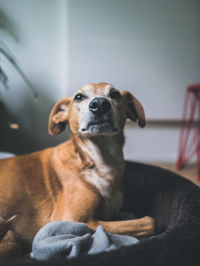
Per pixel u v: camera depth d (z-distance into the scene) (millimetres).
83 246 694
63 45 2625
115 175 981
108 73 2549
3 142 2557
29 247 906
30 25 2564
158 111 2662
